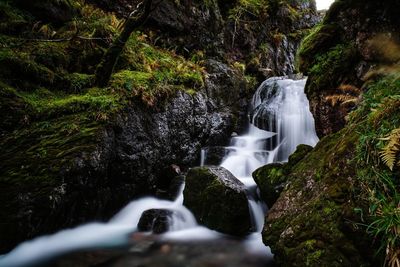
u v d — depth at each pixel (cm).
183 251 448
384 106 306
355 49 523
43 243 452
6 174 454
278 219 373
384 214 241
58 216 468
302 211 339
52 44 684
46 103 581
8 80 572
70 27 747
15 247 419
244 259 423
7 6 669
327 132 565
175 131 755
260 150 880
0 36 617
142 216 549
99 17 833
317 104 576
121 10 941
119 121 588
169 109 740
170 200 655
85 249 454
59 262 412
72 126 541
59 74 662
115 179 588
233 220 503
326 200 313
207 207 535
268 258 423
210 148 850
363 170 285
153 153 677
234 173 779
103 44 783
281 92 1011
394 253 235
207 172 556
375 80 473
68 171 465
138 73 738
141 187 658
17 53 605
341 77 540
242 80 1127
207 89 949
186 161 793
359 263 263
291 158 530
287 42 1557
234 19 1284
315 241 300
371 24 491
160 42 1008
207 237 500
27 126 534
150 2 650
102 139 531
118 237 505
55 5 744
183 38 1077
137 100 660
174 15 1039
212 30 1182
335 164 335
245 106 1102
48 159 477
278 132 903
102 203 559
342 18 551
